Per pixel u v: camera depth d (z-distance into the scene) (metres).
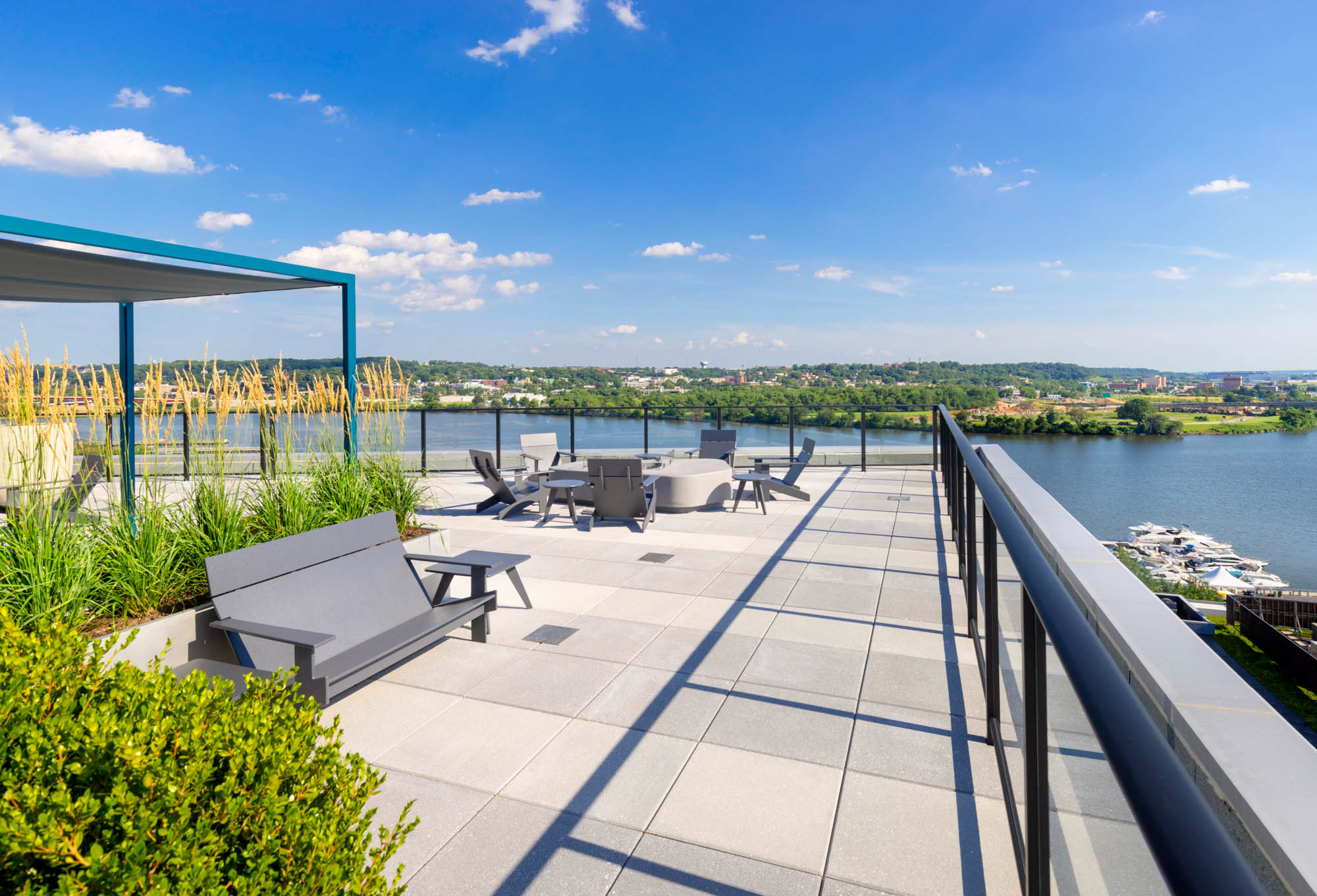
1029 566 1.72
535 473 9.10
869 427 12.05
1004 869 2.17
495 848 2.28
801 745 2.93
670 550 6.43
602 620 4.50
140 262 4.68
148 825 1.01
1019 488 3.00
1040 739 1.81
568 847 2.29
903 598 4.96
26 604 3.07
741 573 5.62
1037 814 1.83
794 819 2.43
